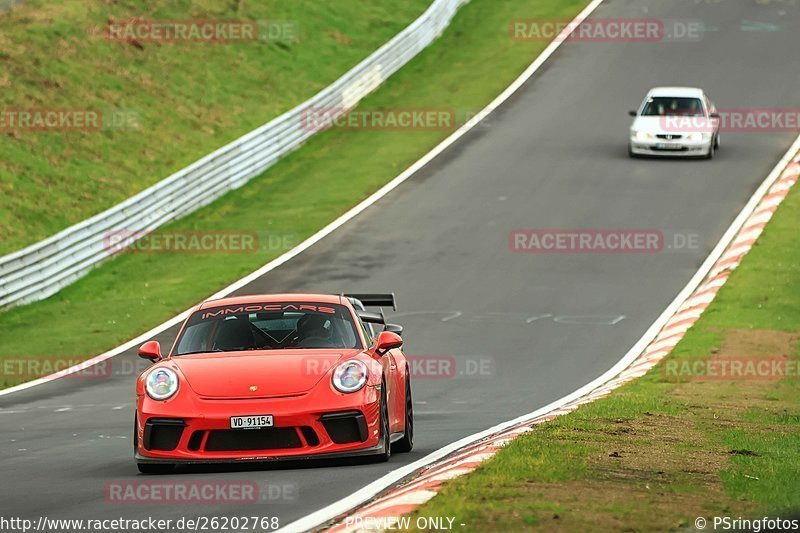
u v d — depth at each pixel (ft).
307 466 111.75
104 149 413.18
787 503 86.22
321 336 120.47
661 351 226.99
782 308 258.16
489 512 78.18
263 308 124.88
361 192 387.34
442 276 298.97
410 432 126.62
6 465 126.52
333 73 532.32
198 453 107.34
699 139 401.70
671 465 102.83
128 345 253.44
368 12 597.93
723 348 225.15
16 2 487.20
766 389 188.34
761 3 596.70
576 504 81.92
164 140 434.30
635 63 520.01
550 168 399.44
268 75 513.45
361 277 300.81
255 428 106.93
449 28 583.58
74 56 464.24
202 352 119.34
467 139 441.27
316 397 108.58
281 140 434.71
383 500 87.51
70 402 198.80
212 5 549.54
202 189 383.86
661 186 375.04
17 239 342.03
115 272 325.42
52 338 262.06
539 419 147.23
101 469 118.32
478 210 359.05
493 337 245.04
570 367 217.77
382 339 118.83
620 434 123.54
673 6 593.42
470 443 129.70
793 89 483.51
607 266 303.48
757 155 409.28
